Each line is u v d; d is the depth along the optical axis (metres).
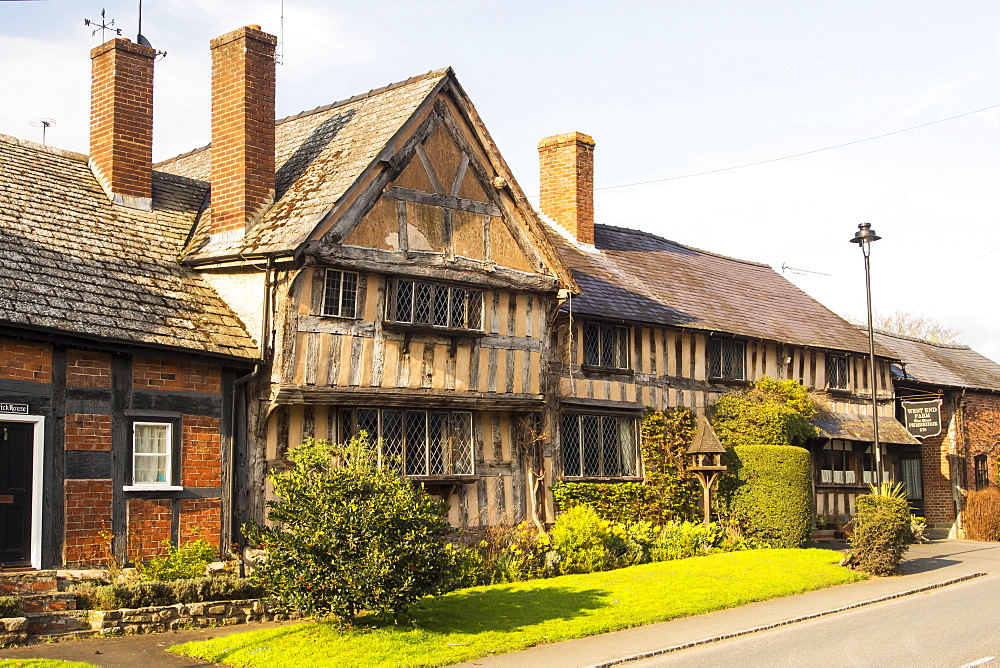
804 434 22.34
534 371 17.72
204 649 10.42
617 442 19.94
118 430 12.81
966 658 10.64
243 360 14.00
